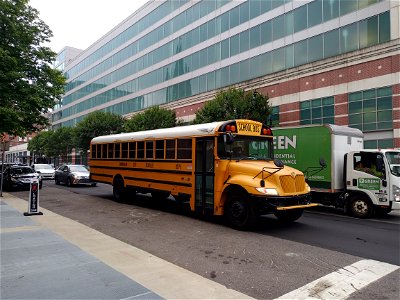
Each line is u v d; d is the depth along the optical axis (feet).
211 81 125.90
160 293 14.71
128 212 38.58
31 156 261.03
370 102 79.87
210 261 20.38
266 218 35.99
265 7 107.14
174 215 36.73
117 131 149.79
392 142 75.46
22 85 58.23
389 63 76.59
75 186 76.89
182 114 139.33
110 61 201.77
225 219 34.50
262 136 34.17
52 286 15.19
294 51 98.07
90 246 22.41
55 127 288.51
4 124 57.11
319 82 90.74
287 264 19.86
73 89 255.09
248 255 21.70
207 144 32.91
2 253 20.30
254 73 109.29
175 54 146.20
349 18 85.56
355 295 15.34
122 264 18.72
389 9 77.51
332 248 23.61
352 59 83.41
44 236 24.79
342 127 40.63
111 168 49.29
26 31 61.00
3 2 56.44
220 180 31.14
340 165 39.45
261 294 15.39
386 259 21.01
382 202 35.17
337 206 39.27
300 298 14.98
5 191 64.69
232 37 118.11
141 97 169.68
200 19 132.87
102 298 13.97
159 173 39.06
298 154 42.27
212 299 14.29
